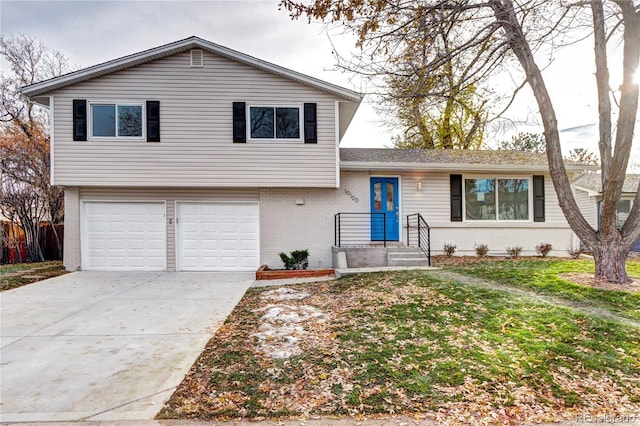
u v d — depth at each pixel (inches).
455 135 686.5
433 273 321.1
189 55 385.7
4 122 624.1
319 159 398.9
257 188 417.7
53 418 112.9
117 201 404.5
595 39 271.0
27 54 646.5
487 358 153.6
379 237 439.5
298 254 398.9
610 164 271.0
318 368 146.4
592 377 139.9
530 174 461.4
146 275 382.6
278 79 394.9
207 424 109.4
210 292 299.1
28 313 233.3
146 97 382.3
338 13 202.2
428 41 221.6
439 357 154.9
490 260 412.5
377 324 196.4
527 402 122.8
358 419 112.3
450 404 120.7
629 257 492.1
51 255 544.4
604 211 267.4
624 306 215.6
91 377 141.6
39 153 525.3
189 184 384.8
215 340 182.1
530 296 238.2
